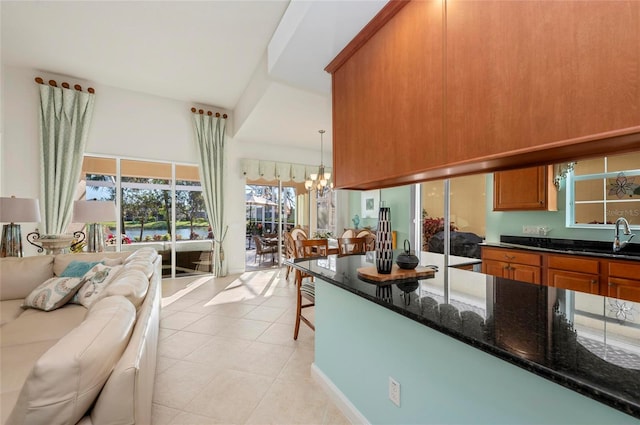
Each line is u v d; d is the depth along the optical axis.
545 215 3.17
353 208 7.25
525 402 0.83
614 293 2.23
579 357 0.70
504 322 0.94
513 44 0.93
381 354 1.43
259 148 6.04
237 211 5.73
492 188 3.54
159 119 4.91
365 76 1.68
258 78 3.83
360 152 1.73
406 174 1.38
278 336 2.80
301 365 2.27
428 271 1.63
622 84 0.70
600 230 2.82
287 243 4.56
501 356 0.75
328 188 6.85
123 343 1.12
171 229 5.11
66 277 2.58
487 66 1.01
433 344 1.14
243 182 5.79
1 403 1.16
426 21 1.27
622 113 0.70
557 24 0.83
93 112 4.39
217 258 5.38
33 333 1.84
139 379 1.05
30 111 3.94
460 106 1.11
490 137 1.00
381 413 1.43
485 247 3.25
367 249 4.09
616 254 2.33
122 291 1.66
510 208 3.29
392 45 1.47
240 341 2.69
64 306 2.37
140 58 3.69
